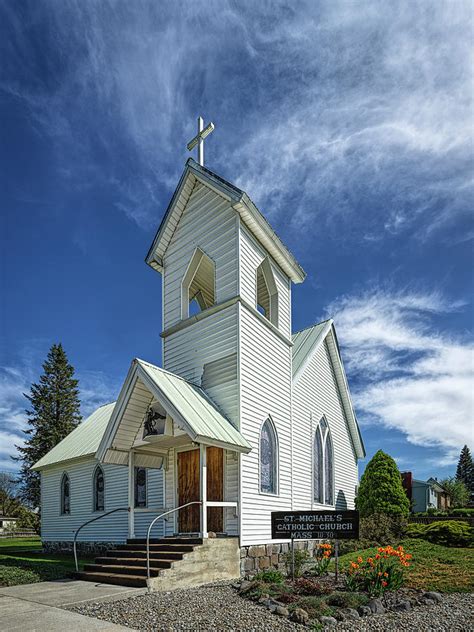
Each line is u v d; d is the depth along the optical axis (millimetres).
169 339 17891
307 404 20844
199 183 17812
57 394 55625
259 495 15258
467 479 96062
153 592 11078
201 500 12945
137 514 20297
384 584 11203
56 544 26000
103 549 22516
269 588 10914
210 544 12828
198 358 16547
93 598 10062
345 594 10305
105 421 27844
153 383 13789
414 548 16562
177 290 18000
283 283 19250
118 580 11742
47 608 9398
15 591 11250
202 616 8742
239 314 15633
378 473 23031
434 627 8570
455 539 17719
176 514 15664
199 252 17562
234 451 14625
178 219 18484
